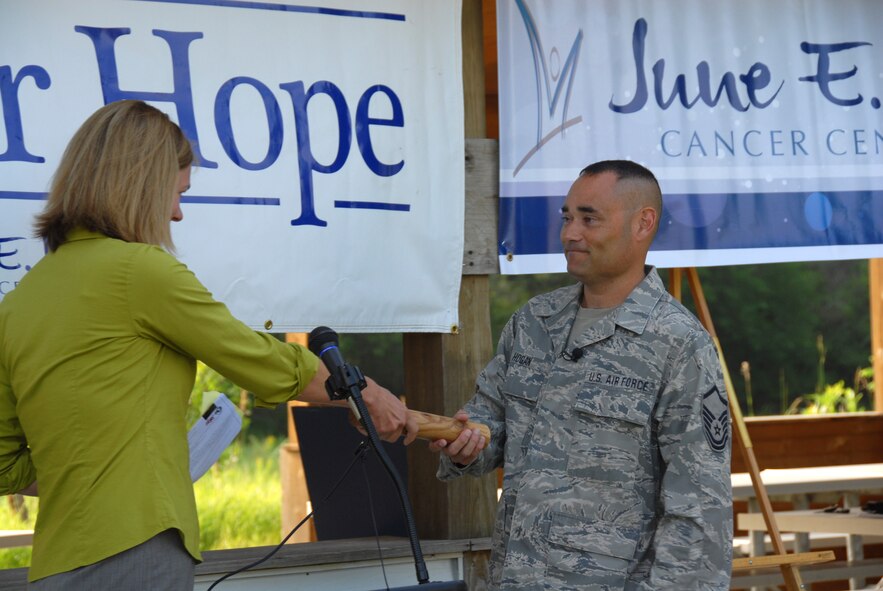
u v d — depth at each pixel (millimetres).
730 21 3857
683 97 3787
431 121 3457
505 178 3568
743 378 16641
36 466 2160
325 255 3309
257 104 3258
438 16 3479
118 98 3111
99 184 2178
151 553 2076
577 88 3670
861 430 6246
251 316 3219
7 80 3010
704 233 3771
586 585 2604
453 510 3436
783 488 5246
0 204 2990
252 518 9180
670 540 2527
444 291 3441
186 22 3189
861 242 3949
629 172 2783
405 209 3410
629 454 2643
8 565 7660
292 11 3309
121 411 2098
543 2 3648
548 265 3598
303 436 4172
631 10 3748
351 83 3367
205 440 2811
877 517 4859
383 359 16031
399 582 3357
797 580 3787
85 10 3088
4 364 2201
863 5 4020
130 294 2129
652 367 2656
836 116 3959
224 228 3205
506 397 2873
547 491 2695
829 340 16922
